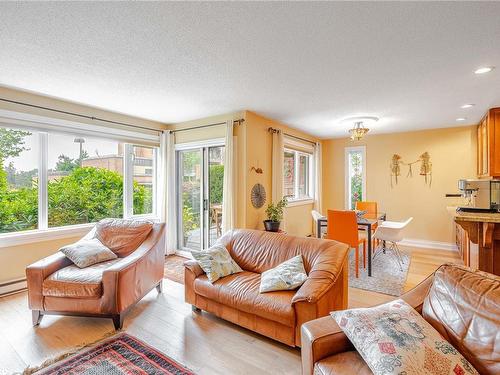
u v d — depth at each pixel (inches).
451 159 196.2
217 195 171.3
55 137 137.5
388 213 218.8
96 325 93.8
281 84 112.7
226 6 62.1
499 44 79.4
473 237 97.4
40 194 131.3
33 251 127.2
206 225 175.9
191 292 101.2
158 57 88.1
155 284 116.4
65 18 66.5
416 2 60.7
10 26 69.9
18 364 73.5
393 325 47.3
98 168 156.2
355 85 113.4
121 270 91.4
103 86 114.7
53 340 84.6
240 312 87.1
